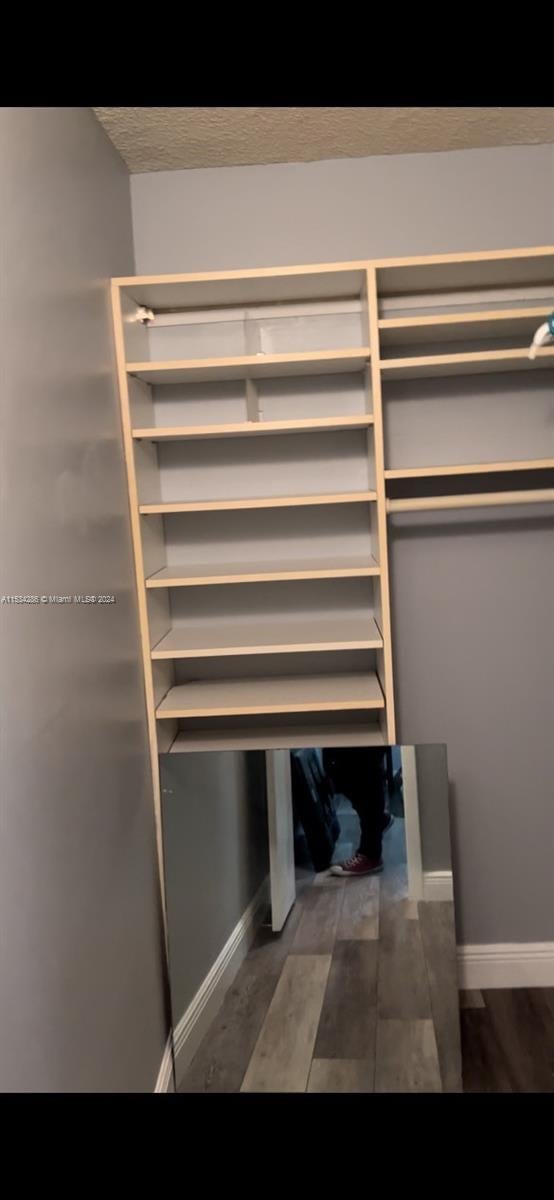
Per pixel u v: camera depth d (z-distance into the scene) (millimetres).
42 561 1436
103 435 1938
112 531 1974
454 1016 2162
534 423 2488
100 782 1737
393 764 2207
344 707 2229
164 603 2471
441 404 2494
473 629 2553
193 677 2572
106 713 1821
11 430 1312
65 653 1538
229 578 2215
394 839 2201
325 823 2215
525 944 2617
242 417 2512
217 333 2340
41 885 1358
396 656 2566
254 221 2457
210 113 2074
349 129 2227
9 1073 1201
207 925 2232
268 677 2570
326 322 2326
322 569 2230
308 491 2520
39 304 1496
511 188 2422
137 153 2309
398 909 2191
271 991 2203
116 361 2123
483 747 2580
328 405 2496
